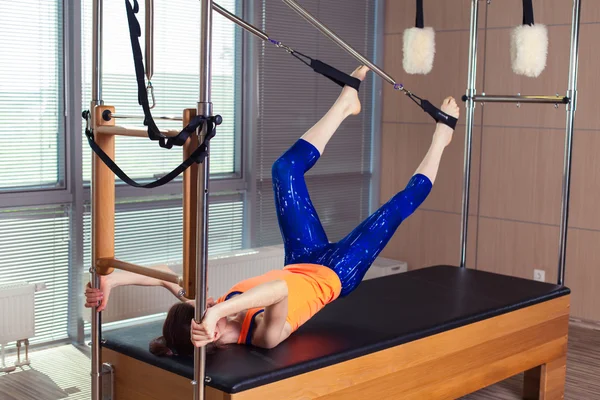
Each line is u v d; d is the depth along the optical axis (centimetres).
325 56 529
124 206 430
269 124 499
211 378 224
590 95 456
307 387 239
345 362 251
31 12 388
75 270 414
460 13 513
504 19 490
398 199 307
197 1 455
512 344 320
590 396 352
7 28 380
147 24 224
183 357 245
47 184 404
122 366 258
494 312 309
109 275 258
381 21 560
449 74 523
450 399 295
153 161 442
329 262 287
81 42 404
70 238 413
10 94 385
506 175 499
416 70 334
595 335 448
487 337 307
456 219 529
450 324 289
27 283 376
